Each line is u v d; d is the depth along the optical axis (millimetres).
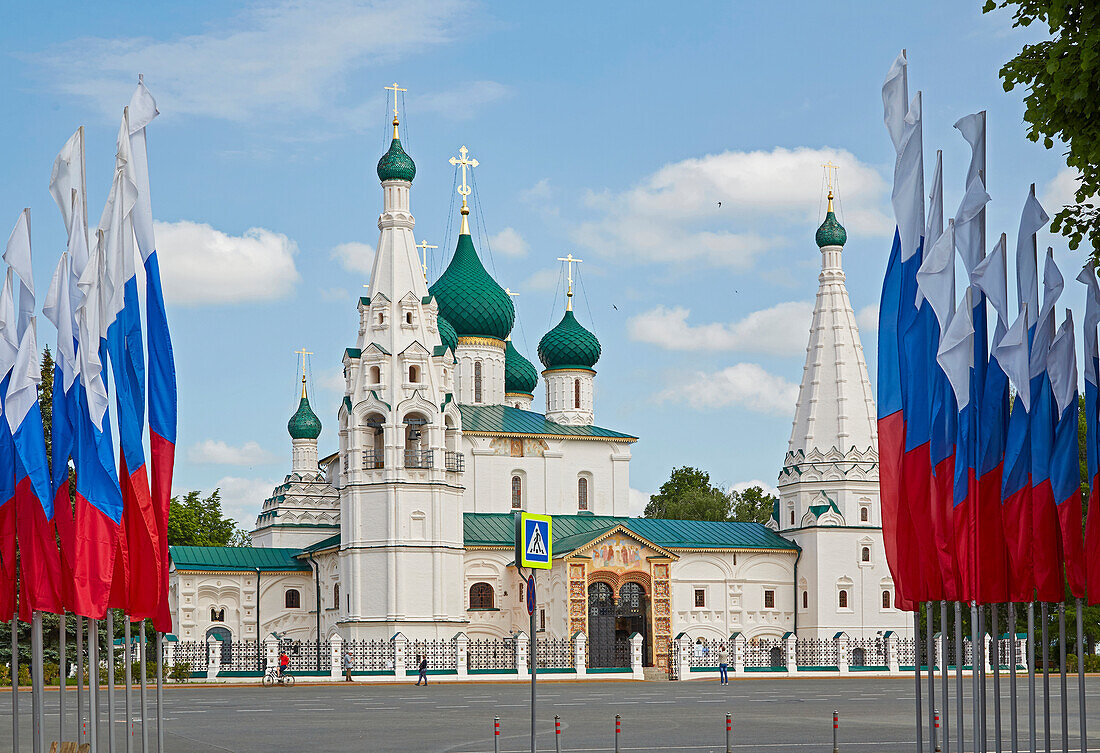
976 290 29656
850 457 120000
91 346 29766
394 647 100875
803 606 120125
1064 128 27297
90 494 29531
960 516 28656
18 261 32750
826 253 123688
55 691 78125
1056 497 32000
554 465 122938
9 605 32781
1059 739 43219
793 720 54500
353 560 108000
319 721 55156
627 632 112000
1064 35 26969
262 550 123812
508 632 115062
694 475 186750
